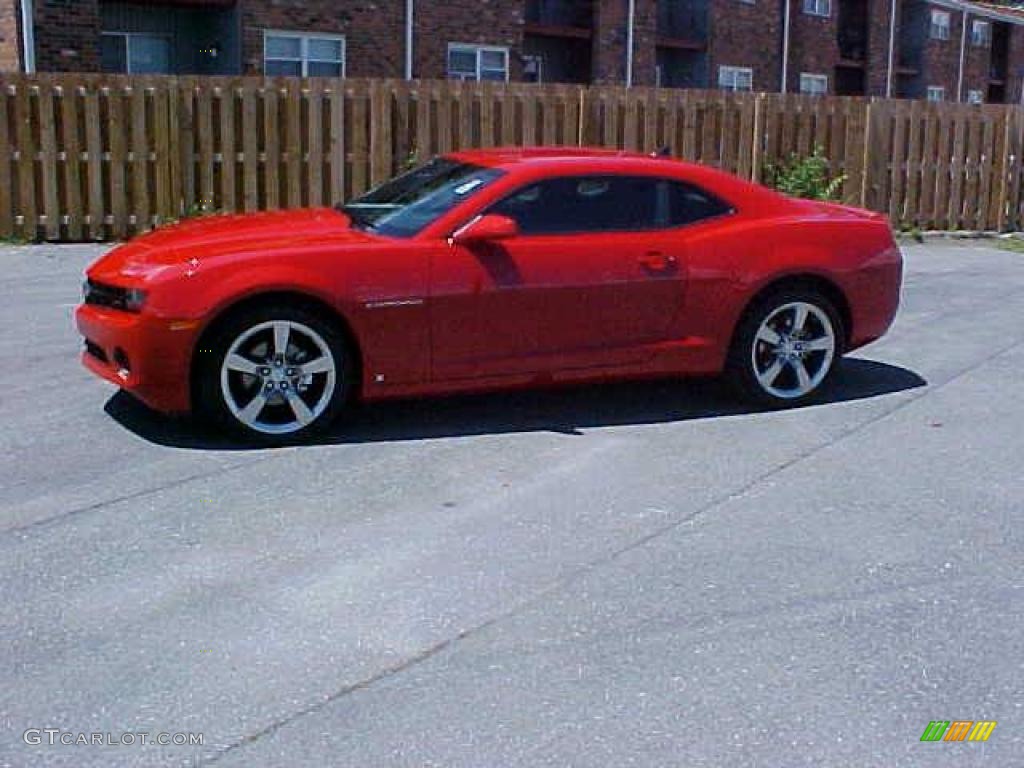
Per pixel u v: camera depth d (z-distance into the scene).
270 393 6.36
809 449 6.53
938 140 15.98
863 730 3.64
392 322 6.42
